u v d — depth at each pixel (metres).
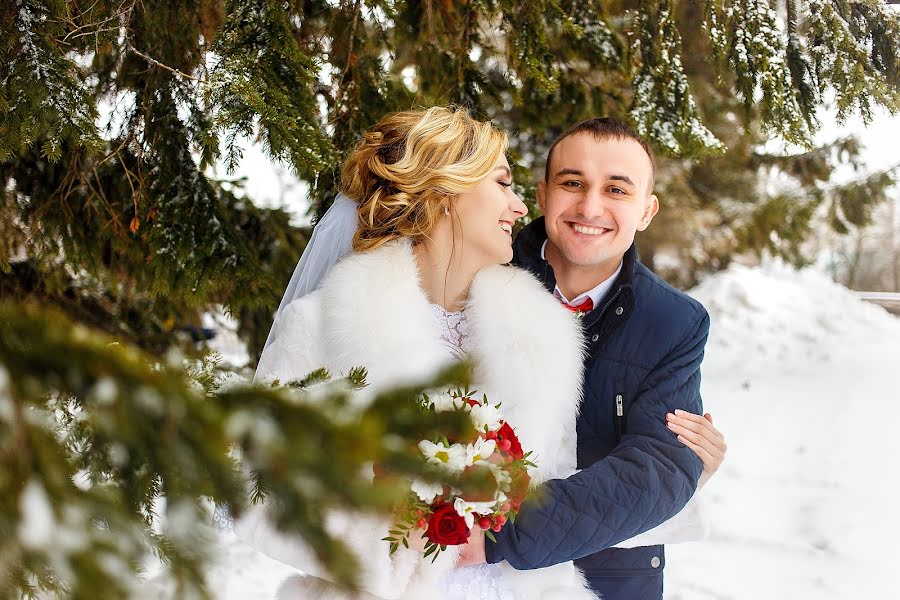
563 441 1.86
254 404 0.78
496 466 1.33
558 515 1.61
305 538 0.76
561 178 2.02
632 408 1.91
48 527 0.73
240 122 2.09
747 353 9.08
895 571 4.13
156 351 3.76
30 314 0.75
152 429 0.74
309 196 2.71
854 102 2.99
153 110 2.68
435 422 0.86
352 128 2.72
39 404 0.76
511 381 1.72
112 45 2.49
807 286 10.40
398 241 1.78
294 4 2.57
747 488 5.32
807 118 3.04
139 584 0.78
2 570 0.71
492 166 1.75
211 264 2.74
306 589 1.58
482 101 3.06
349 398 0.85
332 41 2.81
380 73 2.86
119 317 3.77
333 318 1.65
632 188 1.98
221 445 0.73
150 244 2.71
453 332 1.81
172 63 2.64
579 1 3.19
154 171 2.76
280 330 1.72
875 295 12.60
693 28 3.47
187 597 0.77
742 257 12.27
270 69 2.22
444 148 1.74
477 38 3.02
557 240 2.04
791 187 9.84
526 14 2.87
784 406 7.22
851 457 5.82
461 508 1.35
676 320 1.96
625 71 3.16
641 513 1.68
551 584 1.78
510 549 1.60
